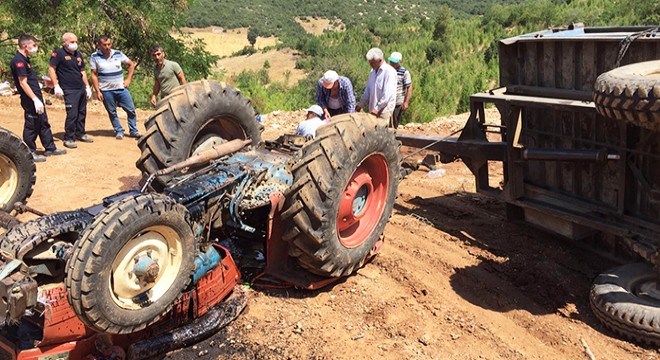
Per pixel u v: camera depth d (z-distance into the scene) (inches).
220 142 233.3
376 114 319.3
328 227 186.4
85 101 389.4
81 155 358.9
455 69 2694.4
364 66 2503.7
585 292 211.3
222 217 189.9
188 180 184.9
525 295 209.0
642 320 173.8
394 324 187.0
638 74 168.1
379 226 215.5
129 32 837.2
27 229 150.7
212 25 6166.3
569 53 227.8
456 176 342.3
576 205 232.5
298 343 175.9
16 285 130.6
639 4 2321.6
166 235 150.8
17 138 226.1
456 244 247.1
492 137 437.7
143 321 147.9
